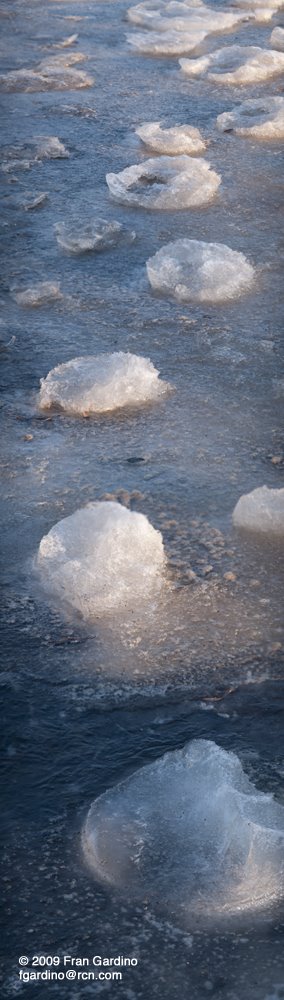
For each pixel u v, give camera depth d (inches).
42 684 80.6
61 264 154.3
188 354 128.6
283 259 154.1
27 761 73.9
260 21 293.1
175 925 62.4
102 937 61.8
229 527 97.8
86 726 76.8
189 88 236.8
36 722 77.2
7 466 107.6
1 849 67.4
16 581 91.3
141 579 90.2
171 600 88.8
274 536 96.6
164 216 170.9
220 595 89.4
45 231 165.5
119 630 85.8
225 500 101.6
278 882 64.1
